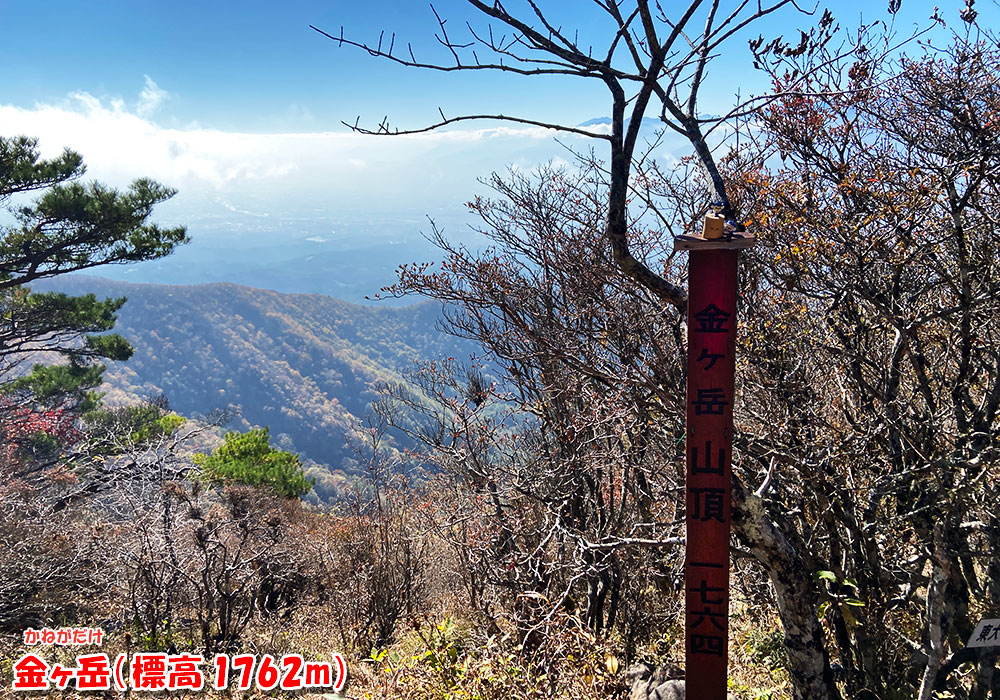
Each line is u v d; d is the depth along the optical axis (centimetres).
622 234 363
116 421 2189
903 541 489
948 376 501
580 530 695
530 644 643
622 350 525
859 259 407
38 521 1082
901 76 415
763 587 649
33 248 1788
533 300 594
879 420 464
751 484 474
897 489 454
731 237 348
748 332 445
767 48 329
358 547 869
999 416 412
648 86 341
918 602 527
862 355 445
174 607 920
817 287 445
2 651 846
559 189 618
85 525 1087
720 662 363
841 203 433
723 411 356
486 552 714
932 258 433
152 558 904
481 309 664
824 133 431
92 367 2412
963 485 382
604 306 540
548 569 673
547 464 698
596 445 654
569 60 336
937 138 435
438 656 652
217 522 951
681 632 698
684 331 482
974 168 395
